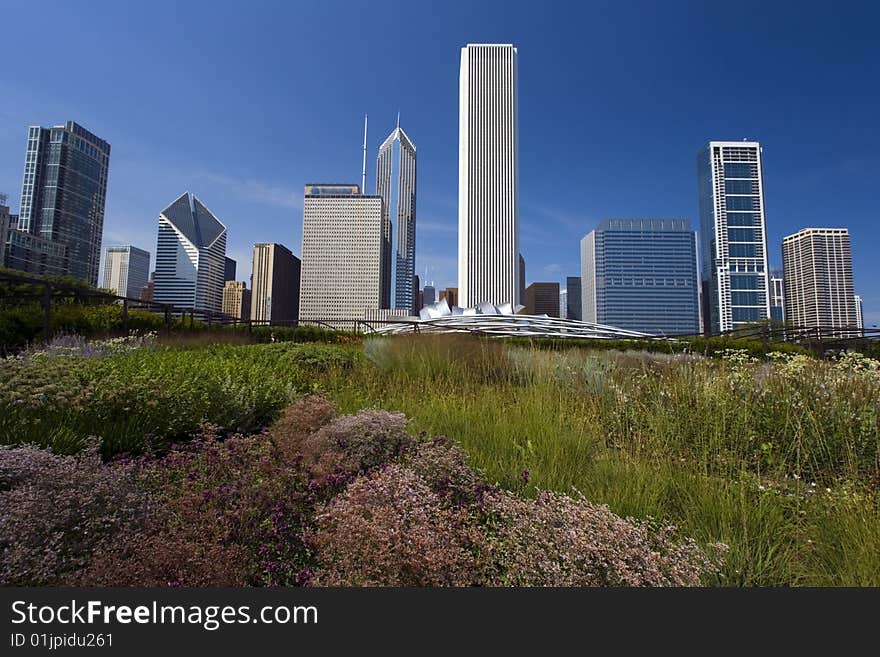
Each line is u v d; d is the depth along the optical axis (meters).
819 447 3.44
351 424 3.45
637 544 1.91
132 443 3.63
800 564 2.23
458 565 1.88
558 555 1.84
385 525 1.84
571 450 3.46
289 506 2.52
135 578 1.72
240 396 4.50
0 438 3.12
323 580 1.79
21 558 1.76
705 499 2.70
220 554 1.91
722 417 3.92
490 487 2.68
